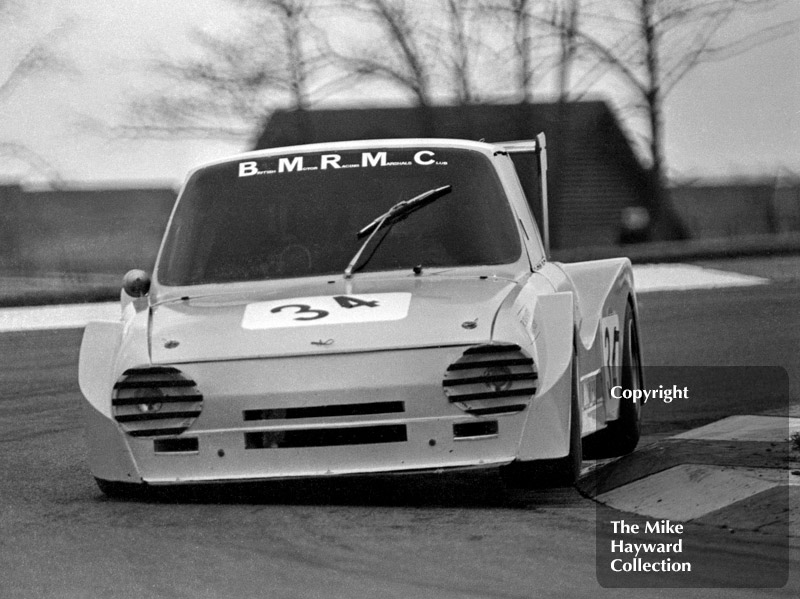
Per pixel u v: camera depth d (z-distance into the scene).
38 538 17.50
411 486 21.09
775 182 163.38
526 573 14.96
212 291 21.27
